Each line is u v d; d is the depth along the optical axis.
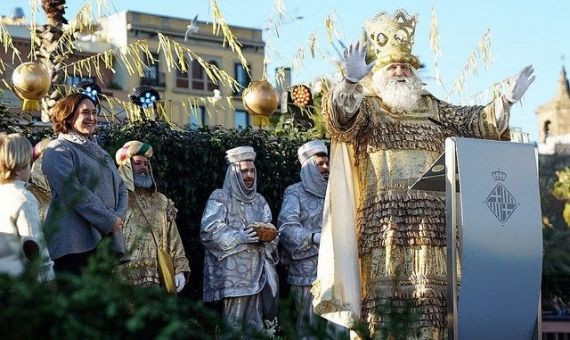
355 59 9.12
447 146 7.93
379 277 9.27
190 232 12.55
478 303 7.77
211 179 12.66
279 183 13.19
